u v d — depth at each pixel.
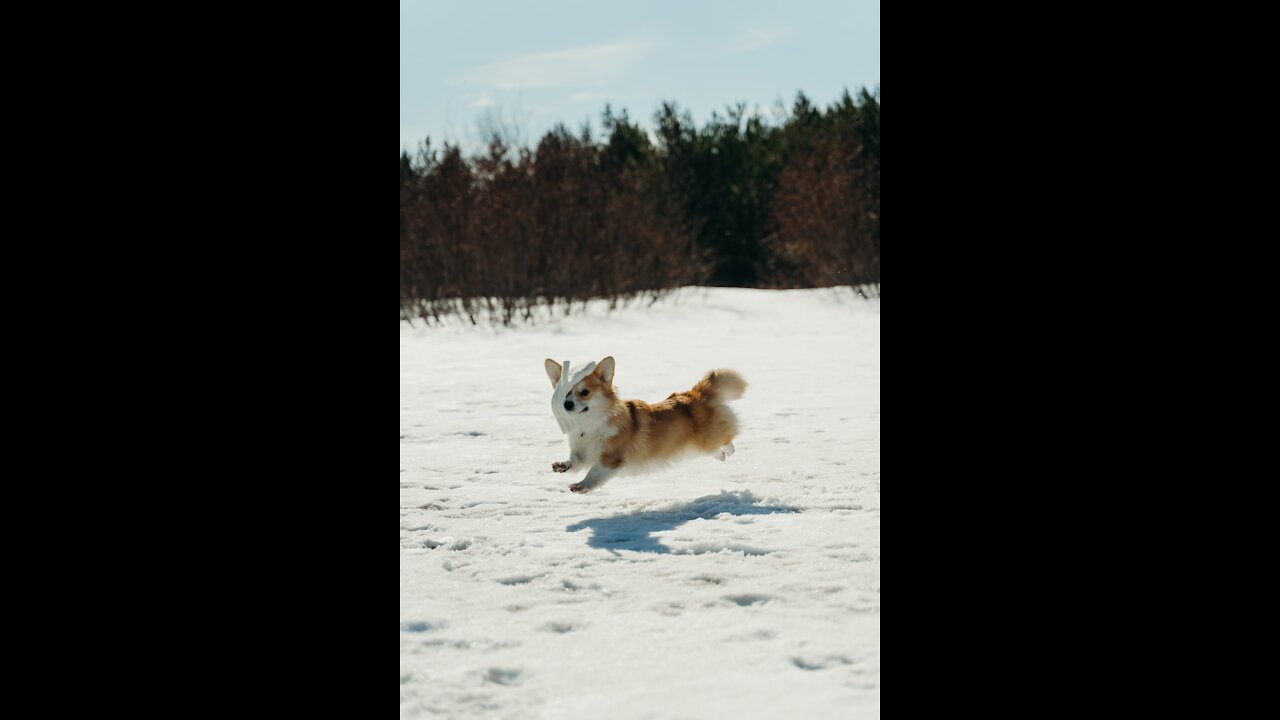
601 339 19.28
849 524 5.70
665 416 6.72
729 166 39.47
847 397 11.10
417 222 23.34
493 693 3.39
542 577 4.80
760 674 3.53
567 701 3.32
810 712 3.20
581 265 23.67
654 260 25.83
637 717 3.18
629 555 5.16
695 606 4.32
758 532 5.58
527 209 23.17
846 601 4.34
